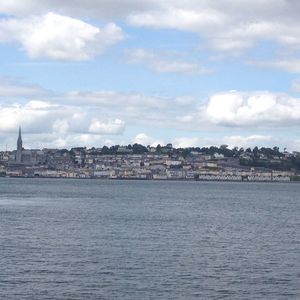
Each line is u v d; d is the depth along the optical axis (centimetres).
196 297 4309
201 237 7550
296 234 8106
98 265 5341
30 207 13162
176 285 4641
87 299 4212
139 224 9144
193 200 17675
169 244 6788
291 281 4847
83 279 4778
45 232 7794
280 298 4338
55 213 11312
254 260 5762
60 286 4550
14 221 9381
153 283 4694
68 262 5466
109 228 8444
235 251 6347
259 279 4900
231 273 5109
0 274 4888
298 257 5991
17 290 4412
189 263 5525
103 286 4569
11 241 6800
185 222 9681
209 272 5131
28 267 5197
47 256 5775
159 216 10925
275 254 6169
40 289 4447
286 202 17375
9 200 16075
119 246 6544
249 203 16500
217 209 13462
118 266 5312
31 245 6500
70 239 7088
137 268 5238
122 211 12181
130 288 4522
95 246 6519
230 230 8531
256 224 9612
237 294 4419
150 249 6359
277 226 9306
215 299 4272
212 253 6166
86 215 10900
